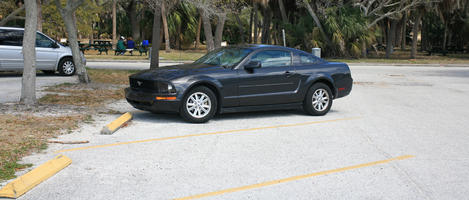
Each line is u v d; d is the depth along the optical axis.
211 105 8.39
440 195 4.65
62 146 6.41
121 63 24.92
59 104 9.92
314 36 34.50
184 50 44.22
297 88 9.29
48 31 28.69
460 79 19.55
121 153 6.10
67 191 4.59
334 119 9.22
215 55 9.47
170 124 8.23
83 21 29.27
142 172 5.27
